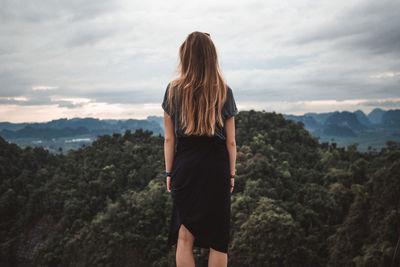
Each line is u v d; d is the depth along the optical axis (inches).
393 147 2442.2
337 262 1478.8
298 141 3029.0
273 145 2839.6
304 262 1460.4
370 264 1302.9
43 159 3208.7
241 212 1753.2
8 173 2886.3
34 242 2303.2
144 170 2488.9
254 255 1512.1
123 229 1915.6
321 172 2353.6
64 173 2765.7
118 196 2294.5
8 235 2368.4
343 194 1803.6
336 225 1684.3
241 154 2369.6
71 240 1967.3
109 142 3174.2
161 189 2126.0
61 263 1931.6
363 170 2039.9
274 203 1756.9
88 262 1815.9
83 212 2199.8
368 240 1472.7
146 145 3026.6
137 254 1812.3
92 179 2511.1
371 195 1609.3
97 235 1898.4
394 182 1505.9
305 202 1863.9
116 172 2536.9
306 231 1680.6
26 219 2413.9
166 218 1939.0
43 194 2480.3
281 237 1485.0
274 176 2107.5
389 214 1429.6
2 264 2250.2
